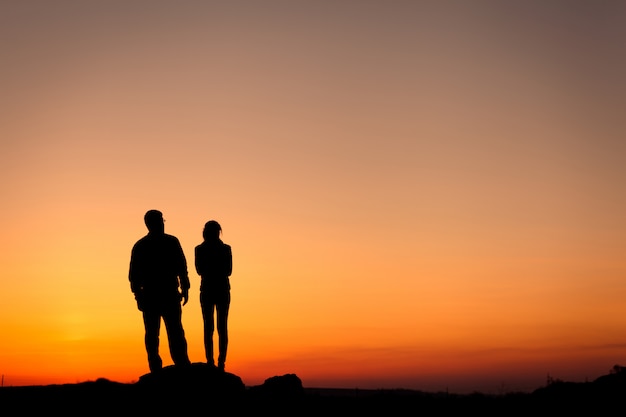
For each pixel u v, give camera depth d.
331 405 20.30
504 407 23.06
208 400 16.86
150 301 17.95
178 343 18.06
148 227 18.34
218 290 19.36
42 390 16.97
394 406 21.39
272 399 18.17
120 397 16.66
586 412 21.98
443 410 21.77
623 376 24.73
